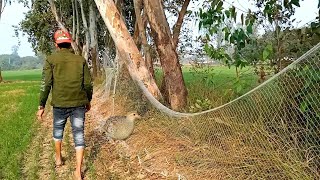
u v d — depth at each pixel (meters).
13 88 32.34
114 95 12.34
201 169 6.00
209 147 6.09
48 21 34.56
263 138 5.09
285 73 4.71
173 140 7.07
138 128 8.12
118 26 8.59
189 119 6.65
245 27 6.73
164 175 6.29
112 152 8.01
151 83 8.72
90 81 6.80
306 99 4.59
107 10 8.56
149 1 8.43
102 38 32.97
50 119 13.20
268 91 4.92
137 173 6.61
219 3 6.75
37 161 7.56
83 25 32.72
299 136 4.79
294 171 4.57
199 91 8.73
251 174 5.21
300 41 6.00
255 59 6.77
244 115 5.34
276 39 6.51
